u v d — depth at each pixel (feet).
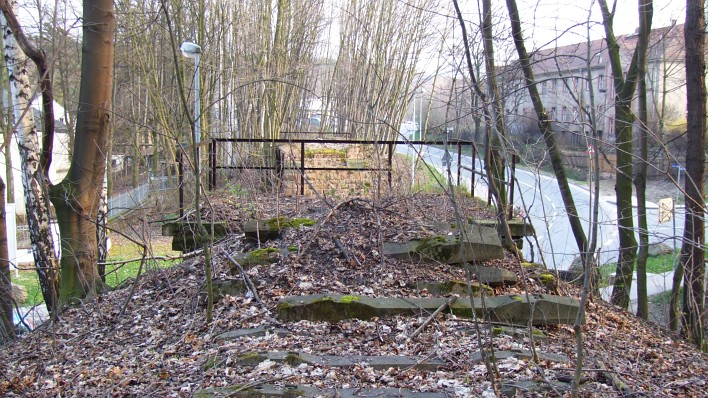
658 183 35.06
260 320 18.30
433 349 16.12
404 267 20.59
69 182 25.85
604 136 29.45
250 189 30.99
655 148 32.81
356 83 59.88
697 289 24.99
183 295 21.21
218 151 41.32
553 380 14.20
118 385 15.29
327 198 30.94
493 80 17.11
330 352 16.07
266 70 58.44
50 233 28.96
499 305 18.15
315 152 42.01
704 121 25.07
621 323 20.56
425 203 28.14
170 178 39.45
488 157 15.37
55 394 15.44
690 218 25.09
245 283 20.15
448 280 19.79
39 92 19.63
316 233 22.09
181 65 55.88
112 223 34.04
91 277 25.64
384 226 22.91
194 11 59.47
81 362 17.75
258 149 46.21
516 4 22.76
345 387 13.88
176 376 15.46
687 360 17.99
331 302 17.99
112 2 26.20
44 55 25.76
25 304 36.76
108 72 26.30
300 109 66.69
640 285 27.35
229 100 56.75
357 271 20.43
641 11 26.32
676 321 26.27
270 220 23.91
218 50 59.00
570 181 42.63
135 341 18.92
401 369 14.98
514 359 15.26
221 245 24.35
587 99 26.68
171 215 33.01
